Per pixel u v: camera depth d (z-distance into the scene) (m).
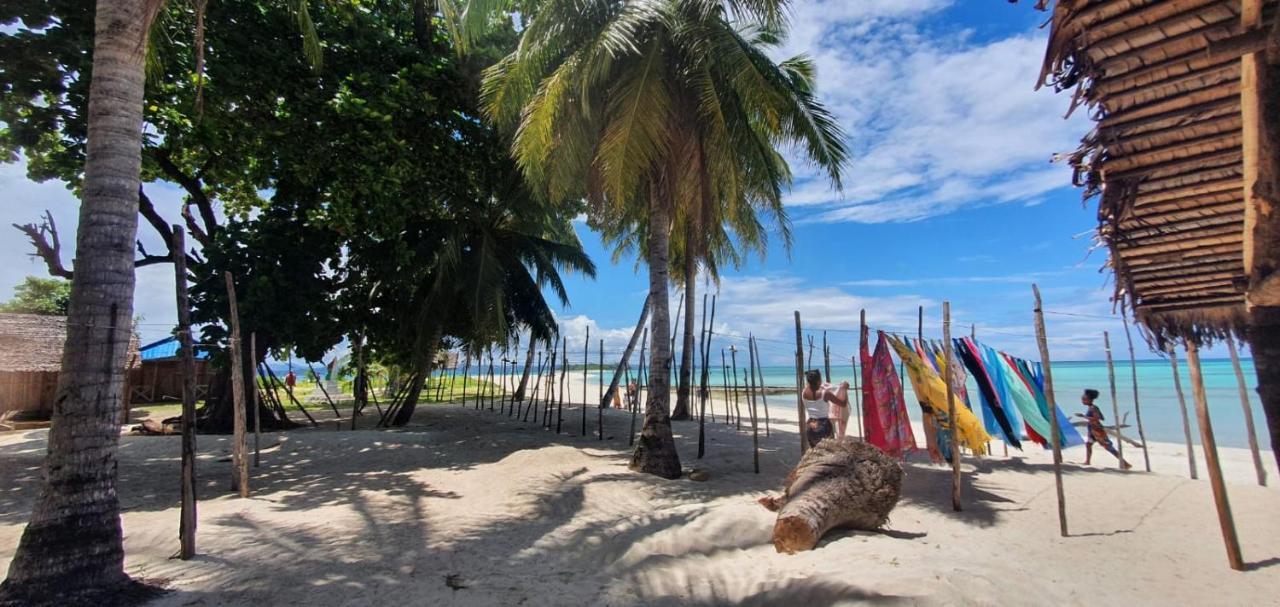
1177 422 19.53
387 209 12.65
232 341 7.98
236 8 10.98
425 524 6.44
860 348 8.55
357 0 12.21
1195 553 5.26
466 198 15.19
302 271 14.00
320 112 11.42
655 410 9.21
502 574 4.96
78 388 4.46
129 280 4.80
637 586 4.63
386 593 4.54
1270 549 5.33
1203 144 2.58
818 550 5.18
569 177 9.48
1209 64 2.26
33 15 9.10
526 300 18.44
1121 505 7.02
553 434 14.57
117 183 4.73
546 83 9.18
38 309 29.14
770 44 11.46
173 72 10.54
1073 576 4.67
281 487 8.47
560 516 6.79
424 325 15.97
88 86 9.35
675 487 8.23
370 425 17.28
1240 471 9.99
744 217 13.12
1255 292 1.93
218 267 13.26
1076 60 2.49
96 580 4.35
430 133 13.23
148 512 6.96
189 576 4.80
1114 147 2.77
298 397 28.69
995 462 10.28
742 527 5.73
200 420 14.77
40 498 4.34
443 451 11.61
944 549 5.25
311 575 4.86
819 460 6.22
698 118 9.02
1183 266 3.24
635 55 8.61
